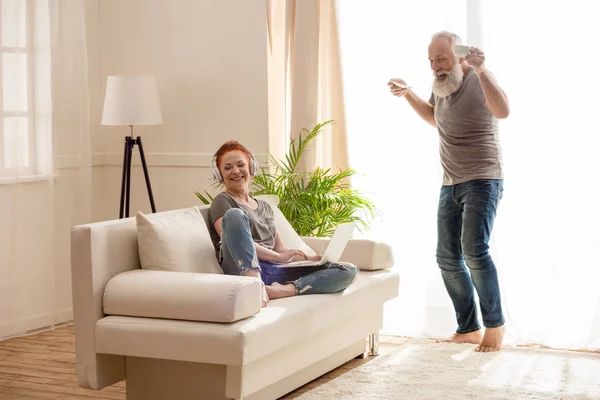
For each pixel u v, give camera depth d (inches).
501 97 163.5
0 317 188.2
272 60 206.2
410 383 148.6
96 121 224.7
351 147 199.3
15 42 188.5
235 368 124.6
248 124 209.8
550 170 179.2
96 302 131.4
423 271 192.1
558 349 178.1
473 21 183.9
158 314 127.8
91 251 131.3
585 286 177.3
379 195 197.0
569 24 176.6
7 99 187.6
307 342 143.6
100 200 226.1
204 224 150.3
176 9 216.8
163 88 219.6
